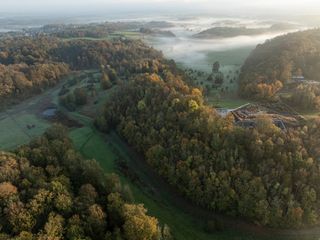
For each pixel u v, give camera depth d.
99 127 142.62
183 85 140.12
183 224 91.19
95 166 93.50
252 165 94.69
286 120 117.38
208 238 86.75
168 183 105.62
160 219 92.25
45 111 178.12
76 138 139.38
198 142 100.94
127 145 128.62
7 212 71.06
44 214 73.06
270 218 86.12
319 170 89.50
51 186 78.44
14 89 195.88
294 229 87.00
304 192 86.62
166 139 109.38
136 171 114.50
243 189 88.94
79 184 89.62
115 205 78.56
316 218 87.31
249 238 86.75
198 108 112.38
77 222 70.88
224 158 94.75
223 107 134.88
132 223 71.75
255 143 95.25
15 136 149.00
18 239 63.62
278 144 95.44
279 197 87.25
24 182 80.69
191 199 96.69
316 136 100.25
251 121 117.75
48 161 94.12
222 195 90.19
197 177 93.88
